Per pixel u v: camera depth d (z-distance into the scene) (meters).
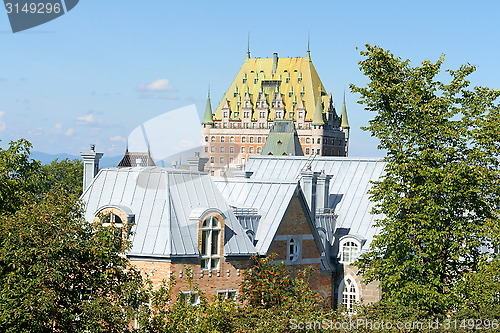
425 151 51.16
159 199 51.91
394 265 51.44
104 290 36.88
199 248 51.38
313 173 66.75
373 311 45.22
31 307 32.41
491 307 47.31
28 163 54.78
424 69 53.62
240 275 53.88
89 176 63.06
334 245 69.81
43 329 33.69
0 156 53.25
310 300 46.38
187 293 50.44
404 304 49.44
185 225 51.34
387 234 52.38
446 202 51.12
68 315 34.03
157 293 39.69
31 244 34.16
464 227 51.19
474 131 51.91
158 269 49.72
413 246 51.56
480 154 51.44
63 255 34.75
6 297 33.00
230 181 62.66
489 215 52.31
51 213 35.38
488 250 65.12
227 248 53.25
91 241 35.94
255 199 61.09
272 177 81.19
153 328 38.44
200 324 39.66
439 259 50.88
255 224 58.69
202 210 51.72
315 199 67.06
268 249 57.34
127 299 36.66
